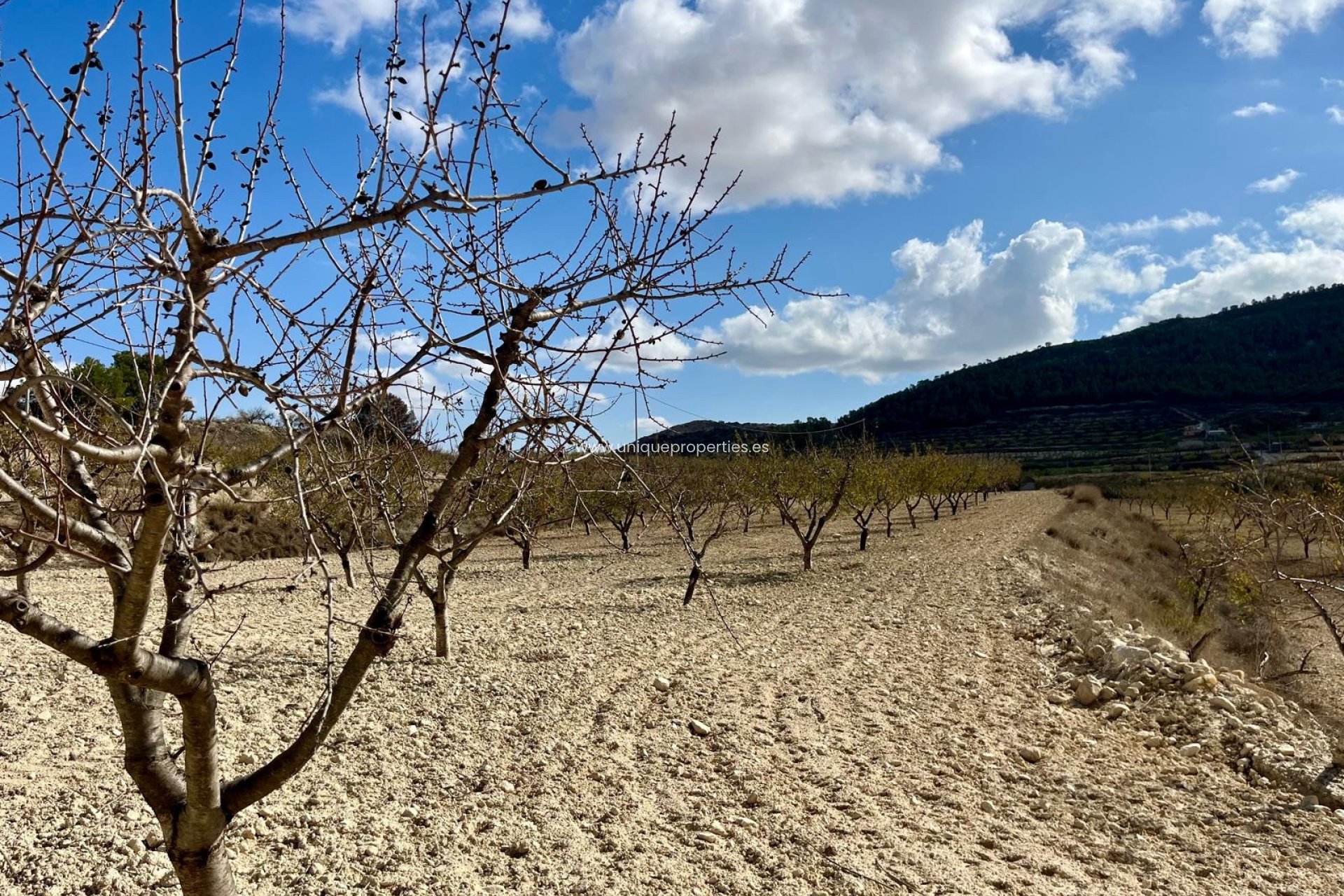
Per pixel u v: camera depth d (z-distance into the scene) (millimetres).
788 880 4750
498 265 2607
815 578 18031
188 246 2330
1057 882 4965
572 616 12984
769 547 25297
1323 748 7297
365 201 2439
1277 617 13805
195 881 2965
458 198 2303
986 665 10266
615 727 7387
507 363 2834
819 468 23609
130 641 2438
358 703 7652
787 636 11727
